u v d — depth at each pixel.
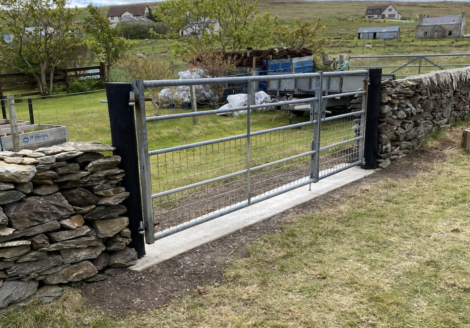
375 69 5.75
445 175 5.63
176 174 5.98
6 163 2.61
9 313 2.56
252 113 11.34
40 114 12.54
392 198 4.84
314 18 106.56
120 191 3.10
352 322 2.64
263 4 150.50
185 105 12.28
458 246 3.62
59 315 2.62
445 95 7.86
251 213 4.49
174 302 2.86
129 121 3.07
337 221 4.23
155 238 3.45
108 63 23.27
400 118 6.32
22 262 2.59
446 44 39.44
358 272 3.23
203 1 17.33
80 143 3.04
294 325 2.63
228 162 6.61
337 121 9.88
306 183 5.06
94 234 2.94
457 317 2.68
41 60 20.58
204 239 3.83
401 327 2.59
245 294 2.95
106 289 2.97
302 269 3.29
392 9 117.88
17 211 2.54
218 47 19.34
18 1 20.22
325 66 14.30
